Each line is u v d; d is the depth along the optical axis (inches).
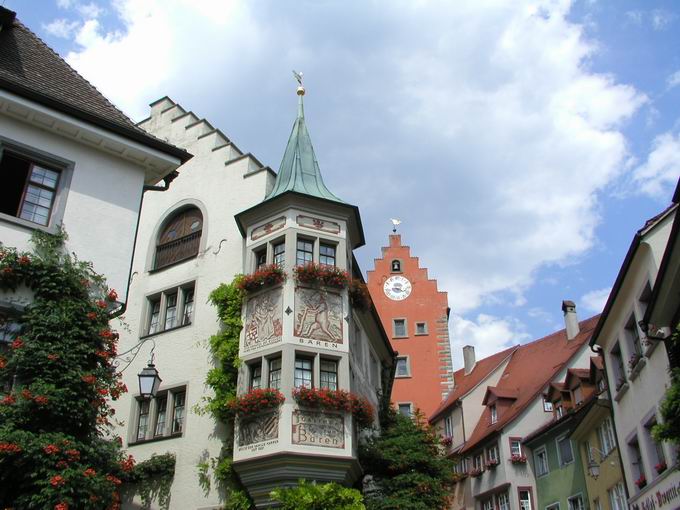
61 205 592.4
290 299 793.6
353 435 762.8
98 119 624.1
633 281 822.5
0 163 583.2
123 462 512.7
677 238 567.8
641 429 844.0
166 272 954.7
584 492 1200.8
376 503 846.5
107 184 631.2
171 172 685.9
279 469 713.6
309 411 741.9
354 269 956.6
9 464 439.2
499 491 1408.7
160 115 1105.4
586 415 1105.4
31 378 475.8
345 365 791.1
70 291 526.0
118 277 601.0
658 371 756.6
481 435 1561.3
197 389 840.3
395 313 1995.6
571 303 1636.3
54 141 614.5
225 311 843.4
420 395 1873.8
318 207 866.8
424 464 900.0
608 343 979.3
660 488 786.8
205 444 800.3
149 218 1012.5
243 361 791.1
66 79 679.7
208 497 767.7
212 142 1018.7
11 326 505.0
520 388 1598.2
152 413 861.2
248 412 745.6
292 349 765.3
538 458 1375.5
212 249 927.0
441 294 2018.9
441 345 1937.7
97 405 488.4
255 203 925.2
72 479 444.1
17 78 606.2
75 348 493.4
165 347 894.4
